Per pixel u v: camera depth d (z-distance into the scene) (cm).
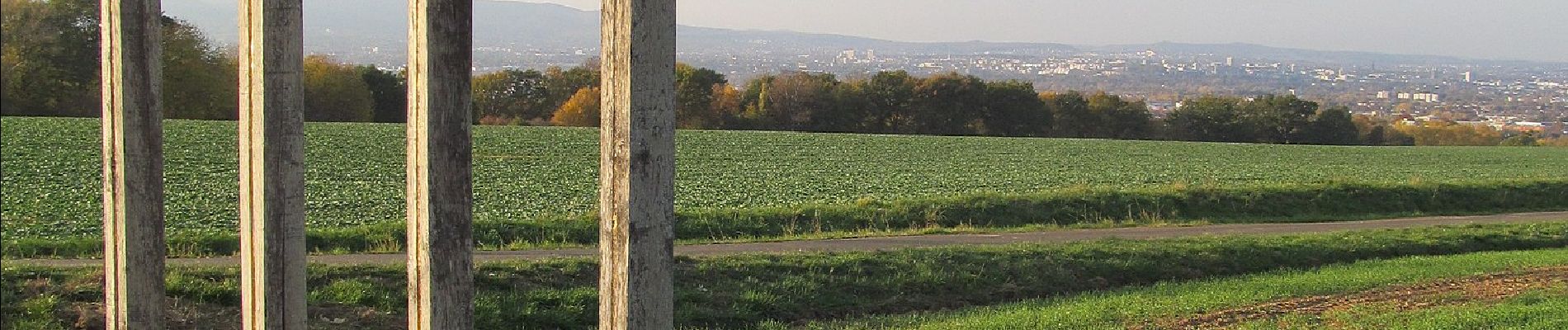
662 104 349
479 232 2112
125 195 470
